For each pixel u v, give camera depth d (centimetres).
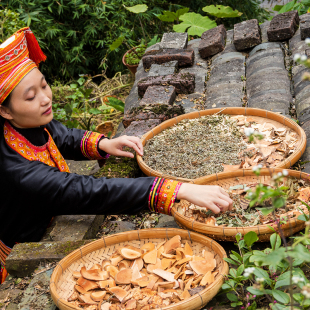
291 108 266
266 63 322
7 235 202
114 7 614
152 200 169
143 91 323
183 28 490
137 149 217
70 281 151
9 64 165
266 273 127
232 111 252
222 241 170
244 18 704
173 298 134
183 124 251
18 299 160
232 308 137
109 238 165
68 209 176
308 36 334
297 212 157
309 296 94
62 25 620
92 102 521
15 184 176
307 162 210
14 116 176
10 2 559
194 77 324
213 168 206
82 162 301
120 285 145
